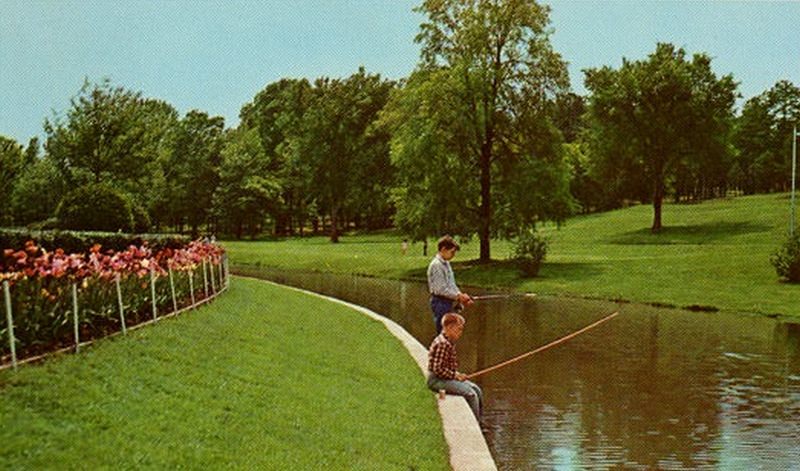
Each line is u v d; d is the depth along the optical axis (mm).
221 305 18172
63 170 64625
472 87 45031
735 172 111750
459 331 11562
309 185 86812
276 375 11469
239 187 94312
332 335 17531
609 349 20938
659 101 68688
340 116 85562
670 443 11805
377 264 53156
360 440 9000
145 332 12180
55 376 8469
